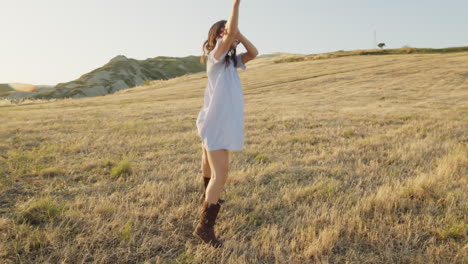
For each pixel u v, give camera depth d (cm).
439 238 257
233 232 270
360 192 354
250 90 2798
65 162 509
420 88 2245
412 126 820
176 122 1026
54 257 228
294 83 3014
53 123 1021
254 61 6738
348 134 737
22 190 365
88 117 1210
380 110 1305
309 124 924
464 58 3903
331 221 282
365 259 229
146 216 296
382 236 256
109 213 298
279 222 291
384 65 3847
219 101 247
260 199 340
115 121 1065
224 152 256
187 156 541
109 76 8912
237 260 227
